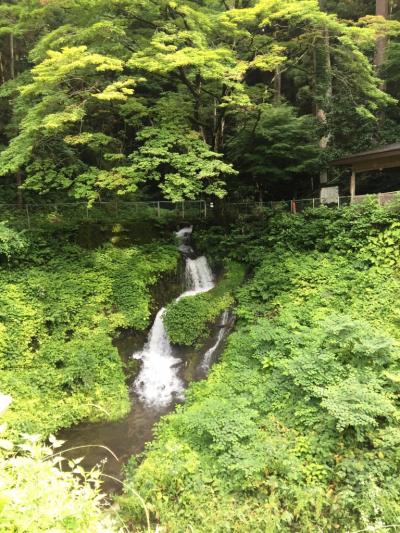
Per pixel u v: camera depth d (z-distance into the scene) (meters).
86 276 14.23
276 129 17.28
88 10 13.52
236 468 8.02
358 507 7.02
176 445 9.12
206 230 17.08
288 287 12.88
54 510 2.72
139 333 14.19
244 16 13.09
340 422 7.54
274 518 7.34
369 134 18.69
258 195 19.73
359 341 9.50
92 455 10.23
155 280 14.95
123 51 13.70
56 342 12.62
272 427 9.08
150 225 16.64
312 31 15.16
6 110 19.50
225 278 14.95
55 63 11.63
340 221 13.17
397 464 7.43
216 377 11.66
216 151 16.39
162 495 8.24
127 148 19.22
